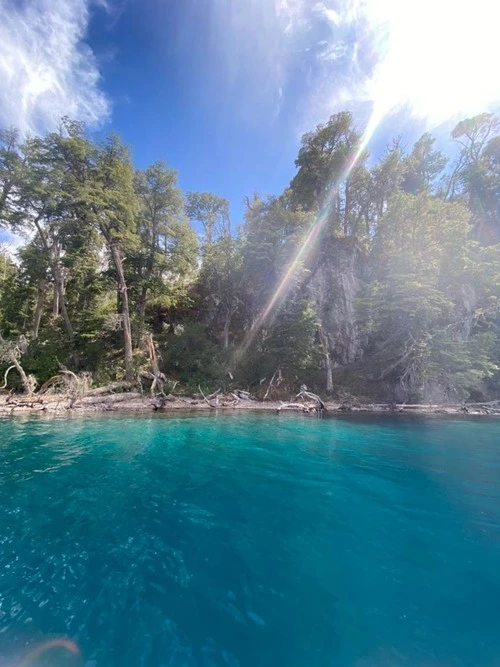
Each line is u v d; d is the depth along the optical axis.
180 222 30.45
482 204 37.47
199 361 25.52
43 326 28.41
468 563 4.47
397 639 3.15
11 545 4.79
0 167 21.78
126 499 6.63
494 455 10.36
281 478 8.05
